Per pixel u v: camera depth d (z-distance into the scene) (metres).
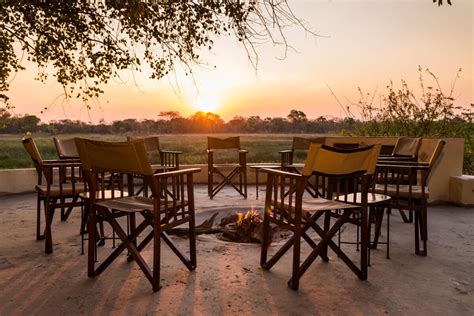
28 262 2.85
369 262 2.83
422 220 3.04
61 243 3.35
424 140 5.03
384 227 3.96
